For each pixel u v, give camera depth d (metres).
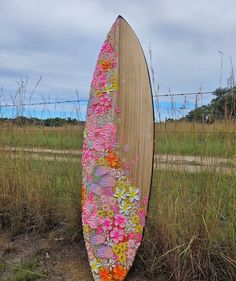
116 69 3.01
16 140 3.93
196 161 2.75
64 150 3.69
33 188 3.60
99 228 2.88
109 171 2.92
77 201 3.30
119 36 3.03
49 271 2.87
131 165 2.85
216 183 2.65
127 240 2.78
